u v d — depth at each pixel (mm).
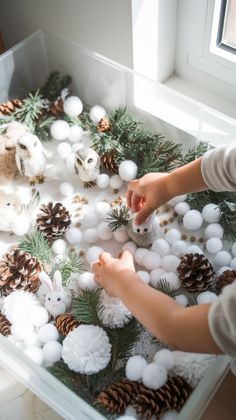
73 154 708
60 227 644
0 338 538
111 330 582
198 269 593
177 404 528
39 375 527
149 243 640
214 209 646
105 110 769
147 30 670
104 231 649
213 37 672
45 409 586
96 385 550
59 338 587
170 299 481
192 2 652
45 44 741
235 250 629
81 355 548
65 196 704
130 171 670
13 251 625
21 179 722
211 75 708
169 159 674
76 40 742
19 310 589
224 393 583
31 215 683
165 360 546
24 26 789
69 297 606
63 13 713
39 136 735
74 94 782
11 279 606
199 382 517
